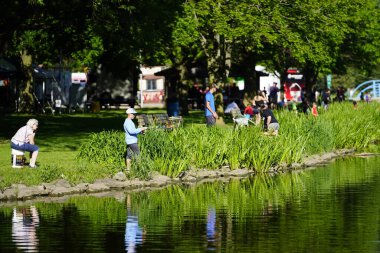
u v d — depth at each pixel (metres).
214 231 22.94
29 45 67.88
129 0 47.66
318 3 60.19
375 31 85.06
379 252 20.06
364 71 92.25
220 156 37.09
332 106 60.09
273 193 30.70
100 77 115.00
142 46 50.38
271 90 78.38
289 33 57.34
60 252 20.39
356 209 26.47
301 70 91.25
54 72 89.19
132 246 21.05
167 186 33.06
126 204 28.00
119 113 82.38
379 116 58.53
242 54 71.25
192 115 74.88
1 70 76.00
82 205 27.80
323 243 21.14
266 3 56.66
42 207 27.28
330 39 66.19
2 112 77.62
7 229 23.41
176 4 52.84
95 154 34.84
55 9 47.50
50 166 32.22
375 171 38.12
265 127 44.25
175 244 21.22
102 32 48.16
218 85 60.41
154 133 34.91
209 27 57.97
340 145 48.66
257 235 22.30
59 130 53.53
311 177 35.94
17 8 46.09
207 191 31.42
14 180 29.78
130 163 33.81
